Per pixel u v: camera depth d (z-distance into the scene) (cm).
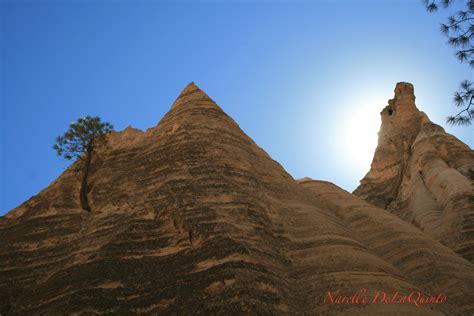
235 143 2812
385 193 5269
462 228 3244
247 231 2020
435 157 4553
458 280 2084
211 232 1925
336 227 2314
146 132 3431
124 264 1861
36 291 1912
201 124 2914
